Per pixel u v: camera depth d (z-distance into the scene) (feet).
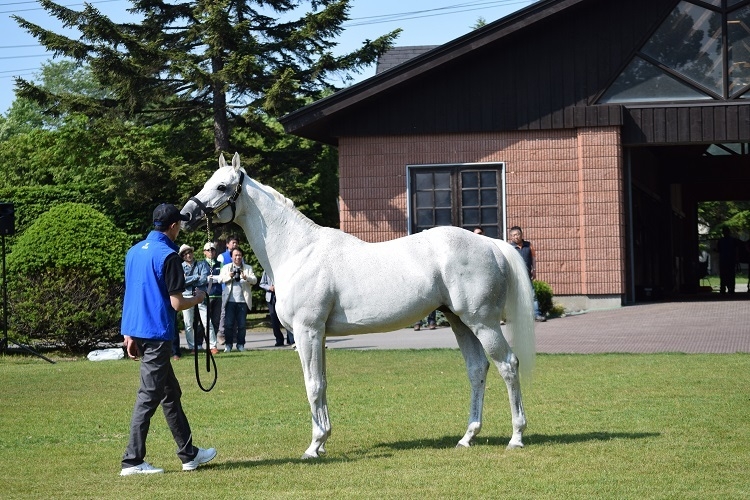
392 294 27.17
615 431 29.12
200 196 27.63
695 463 24.48
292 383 42.78
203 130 94.63
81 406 37.83
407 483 23.13
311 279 27.17
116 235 61.77
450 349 54.95
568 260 74.43
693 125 72.33
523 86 75.00
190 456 25.67
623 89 74.18
